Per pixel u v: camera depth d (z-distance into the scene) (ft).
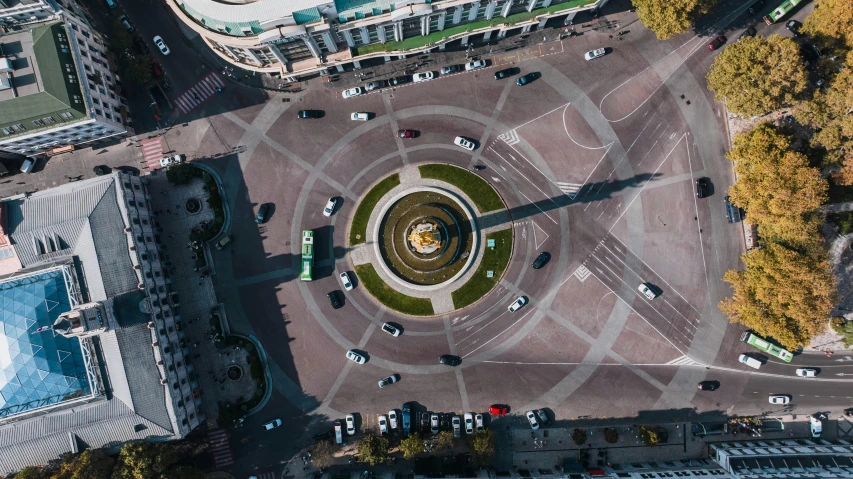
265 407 314.35
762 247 288.71
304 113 311.47
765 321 272.51
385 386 312.29
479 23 292.40
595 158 310.65
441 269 309.83
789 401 305.12
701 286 307.78
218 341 310.45
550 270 310.86
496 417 310.45
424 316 311.06
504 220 311.47
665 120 308.19
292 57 289.94
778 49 258.78
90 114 275.59
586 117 310.65
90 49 290.76
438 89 313.53
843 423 303.07
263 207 313.32
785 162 262.06
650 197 308.81
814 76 296.71
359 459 300.20
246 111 315.99
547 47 311.06
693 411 307.99
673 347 308.81
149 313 279.28
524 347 310.86
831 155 270.46
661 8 267.39
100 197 276.41
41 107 267.39
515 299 310.65
